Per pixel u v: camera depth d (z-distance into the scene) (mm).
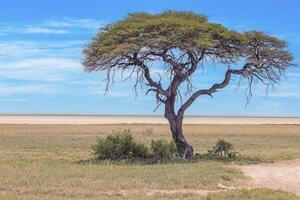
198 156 30719
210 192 17766
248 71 31312
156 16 30984
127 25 29141
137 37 28375
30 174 21953
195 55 30125
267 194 17109
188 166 25250
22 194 17344
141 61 29438
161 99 30391
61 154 35188
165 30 28188
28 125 92875
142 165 26297
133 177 21266
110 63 29609
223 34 29203
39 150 38875
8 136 57781
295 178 22547
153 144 30094
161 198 16719
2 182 19625
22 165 26344
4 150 38188
